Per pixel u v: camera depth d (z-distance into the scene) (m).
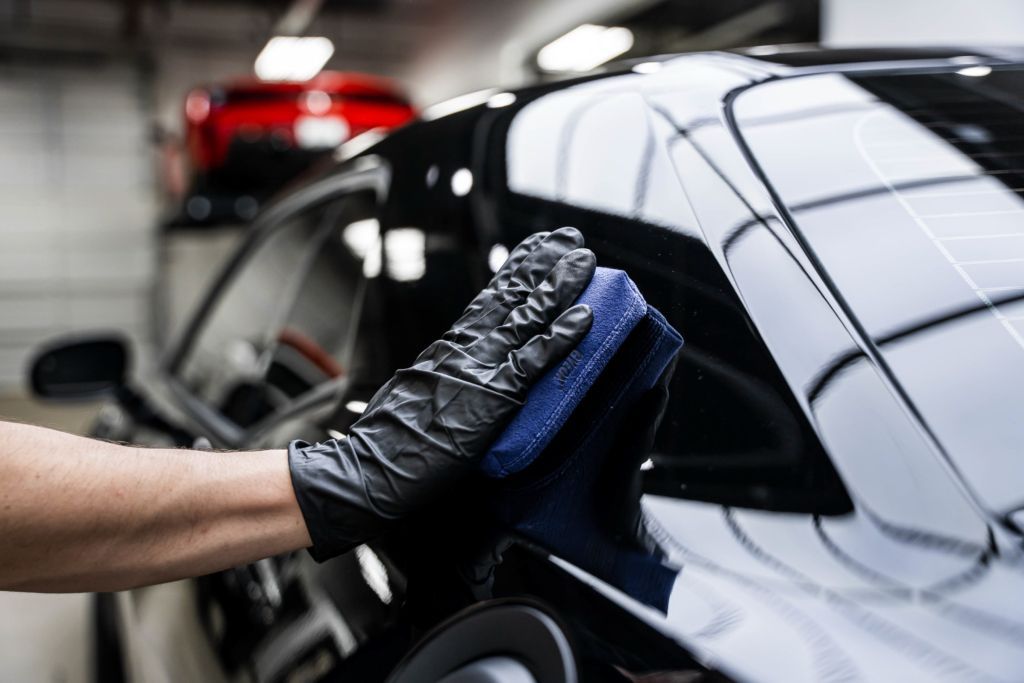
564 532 0.53
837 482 0.49
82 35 10.91
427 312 0.81
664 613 0.45
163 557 0.59
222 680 0.78
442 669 0.53
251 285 1.65
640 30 7.58
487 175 0.87
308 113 5.93
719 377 0.57
